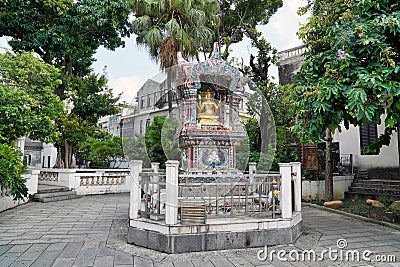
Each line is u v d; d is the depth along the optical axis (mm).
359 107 4410
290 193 5418
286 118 10055
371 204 9023
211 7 10773
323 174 11336
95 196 12344
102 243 5227
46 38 10734
